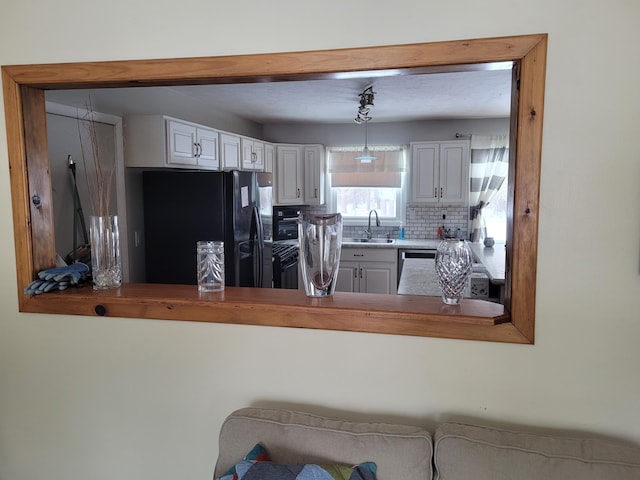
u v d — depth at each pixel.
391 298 1.78
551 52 1.43
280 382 1.74
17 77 1.83
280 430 1.49
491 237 5.70
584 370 1.50
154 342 1.84
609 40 1.40
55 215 2.74
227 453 1.49
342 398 1.69
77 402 1.95
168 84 1.83
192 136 3.71
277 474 1.30
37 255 1.95
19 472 2.04
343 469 1.34
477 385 1.58
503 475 1.31
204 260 1.89
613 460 1.30
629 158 1.42
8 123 1.86
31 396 1.99
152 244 3.54
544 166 1.46
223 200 3.43
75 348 1.92
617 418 1.50
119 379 1.89
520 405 1.55
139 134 3.30
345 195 6.33
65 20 1.79
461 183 5.69
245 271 3.75
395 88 3.95
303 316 1.68
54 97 2.72
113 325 1.87
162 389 1.86
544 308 1.51
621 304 1.46
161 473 1.90
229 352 1.78
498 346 1.55
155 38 1.73
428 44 1.50
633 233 1.44
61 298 1.87
